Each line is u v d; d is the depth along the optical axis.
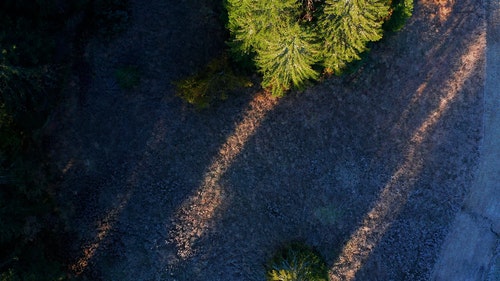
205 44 31.27
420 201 33.56
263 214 32.03
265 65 26.53
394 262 33.25
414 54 33.53
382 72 33.22
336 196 32.75
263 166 32.09
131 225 30.80
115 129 30.56
